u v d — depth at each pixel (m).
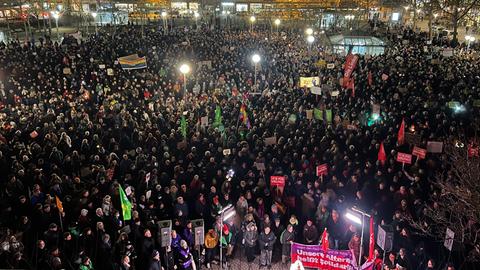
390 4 50.88
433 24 49.91
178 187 11.10
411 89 19.59
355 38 35.03
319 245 9.28
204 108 17.47
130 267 8.73
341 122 15.29
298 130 14.14
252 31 40.91
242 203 10.59
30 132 14.44
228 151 12.48
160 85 21.70
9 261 8.23
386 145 13.37
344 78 20.03
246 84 22.20
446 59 26.56
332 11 49.12
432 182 10.62
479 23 46.75
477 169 8.59
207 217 10.66
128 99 19.67
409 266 9.08
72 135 14.46
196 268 10.04
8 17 48.59
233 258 10.62
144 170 11.39
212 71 24.23
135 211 9.60
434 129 15.31
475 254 8.84
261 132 14.95
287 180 11.38
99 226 8.98
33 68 23.55
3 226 9.66
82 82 20.84
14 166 11.28
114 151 13.03
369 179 11.51
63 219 9.87
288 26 48.50
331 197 10.69
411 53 29.30
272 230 10.46
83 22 52.91
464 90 19.12
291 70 24.64
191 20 53.91
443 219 8.95
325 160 12.49
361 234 9.16
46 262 8.25
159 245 9.58
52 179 10.52
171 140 13.78
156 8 54.44
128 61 22.06
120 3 53.34
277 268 10.26
